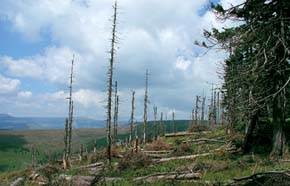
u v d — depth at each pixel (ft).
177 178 63.82
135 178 69.77
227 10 43.45
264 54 39.83
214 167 67.72
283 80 47.75
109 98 119.24
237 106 43.70
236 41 41.24
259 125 88.28
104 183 54.95
